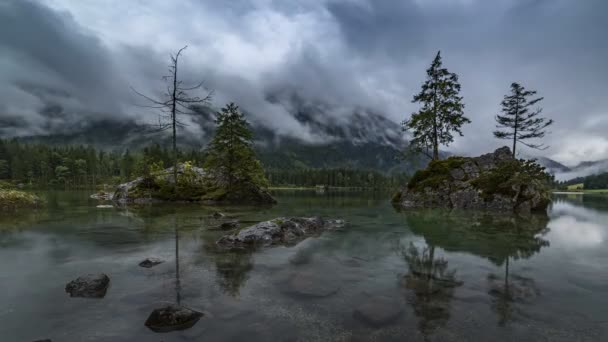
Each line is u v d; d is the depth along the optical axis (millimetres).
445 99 34000
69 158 108250
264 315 5234
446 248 10914
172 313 4914
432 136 35250
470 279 7371
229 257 9352
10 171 104750
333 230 15047
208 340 4383
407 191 33875
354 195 65688
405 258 9477
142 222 16656
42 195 46844
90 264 8406
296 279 7234
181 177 36625
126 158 110125
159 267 8180
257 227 12258
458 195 29094
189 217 19062
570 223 17797
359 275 7648
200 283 6898
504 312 5445
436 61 34375
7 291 6301
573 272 7957
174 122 26750
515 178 26469
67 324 4848
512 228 15688
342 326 4848
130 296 6070
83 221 16922
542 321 5098
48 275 7398
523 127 35875
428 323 4980
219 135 35281
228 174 35688
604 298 6156
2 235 12695
